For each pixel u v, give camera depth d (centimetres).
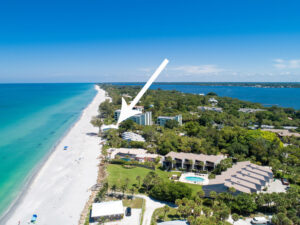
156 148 11688
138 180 8319
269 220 5966
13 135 14712
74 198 7194
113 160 10169
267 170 8619
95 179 8519
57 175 8912
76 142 13300
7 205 6850
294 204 6312
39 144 12925
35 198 7219
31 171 9294
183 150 11056
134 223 5888
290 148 11119
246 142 11500
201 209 6450
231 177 7594
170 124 15775
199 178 8800
